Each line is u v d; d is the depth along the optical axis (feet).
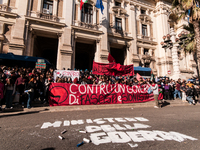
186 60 65.62
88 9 50.70
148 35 62.03
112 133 9.37
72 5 46.85
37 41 54.03
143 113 16.70
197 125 11.94
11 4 39.60
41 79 21.68
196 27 30.63
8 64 32.37
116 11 55.98
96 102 21.56
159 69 59.77
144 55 57.77
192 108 21.42
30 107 17.49
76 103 20.35
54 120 12.65
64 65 41.70
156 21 65.21
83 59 72.38
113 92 23.06
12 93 16.93
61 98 19.76
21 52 37.29
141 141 8.20
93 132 9.61
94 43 50.85
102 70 30.83
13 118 13.25
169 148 7.39
